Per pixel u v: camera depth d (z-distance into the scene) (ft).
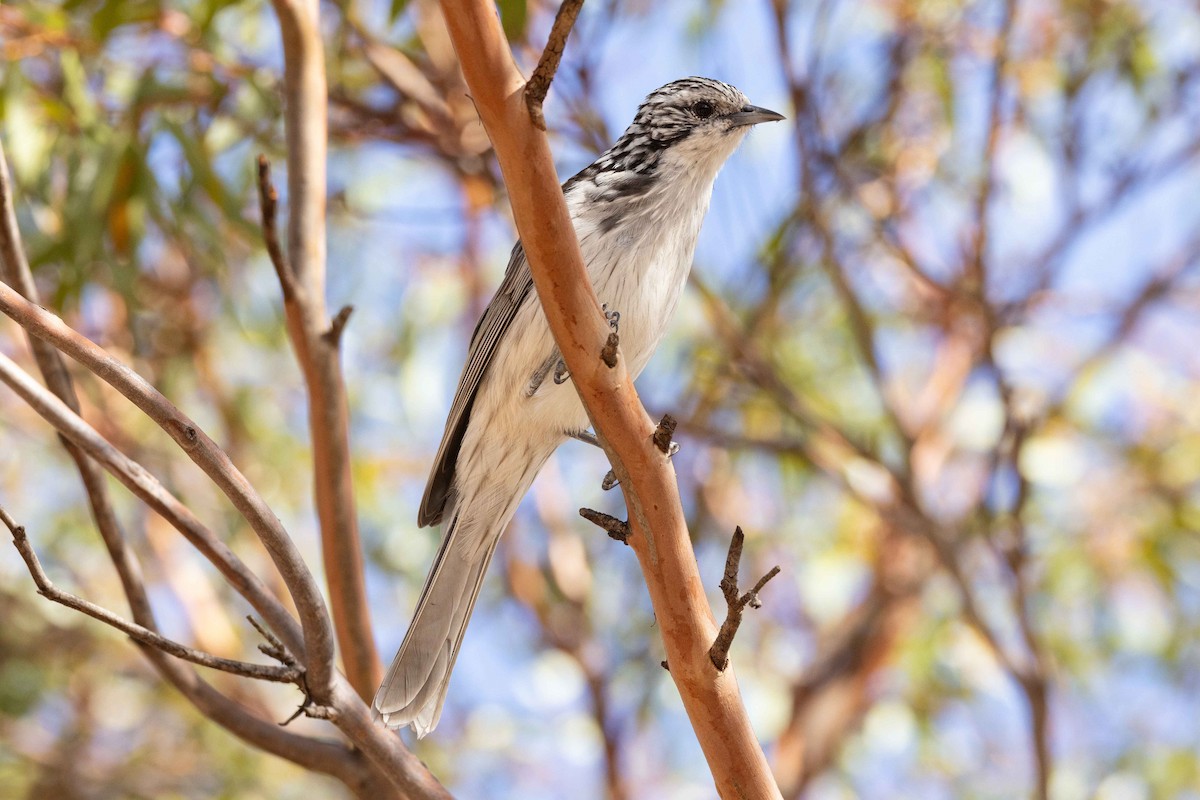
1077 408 41.32
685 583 15.87
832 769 43.14
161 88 30.42
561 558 42.04
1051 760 31.32
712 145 24.38
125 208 30.27
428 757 42.04
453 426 24.25
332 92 36.35
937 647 41.81
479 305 40.81
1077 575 40.63
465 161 37.22
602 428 15.61
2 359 16.60
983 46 39.37
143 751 39.96
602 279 22.98
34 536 39.47
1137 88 37.78
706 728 16.11
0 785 38.22
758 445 37.37
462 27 14.03
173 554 39.06
